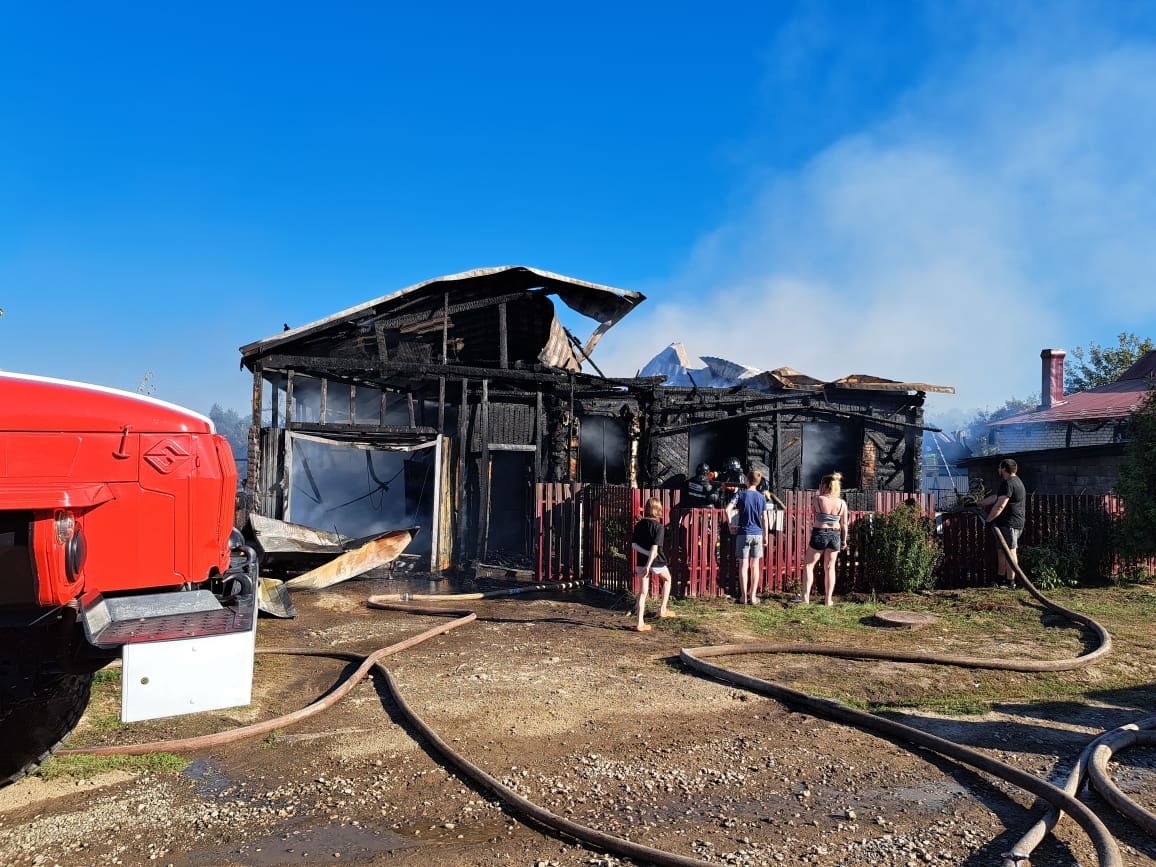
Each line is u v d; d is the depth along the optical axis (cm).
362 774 459
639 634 850
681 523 1041
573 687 642
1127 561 1185
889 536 1089
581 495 1223
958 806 421
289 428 1305
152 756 478
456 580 1285
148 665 332
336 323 1338
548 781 449
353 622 934
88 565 407
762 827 394
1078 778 436
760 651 759
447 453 1374
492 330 1653
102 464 417
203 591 412
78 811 407
